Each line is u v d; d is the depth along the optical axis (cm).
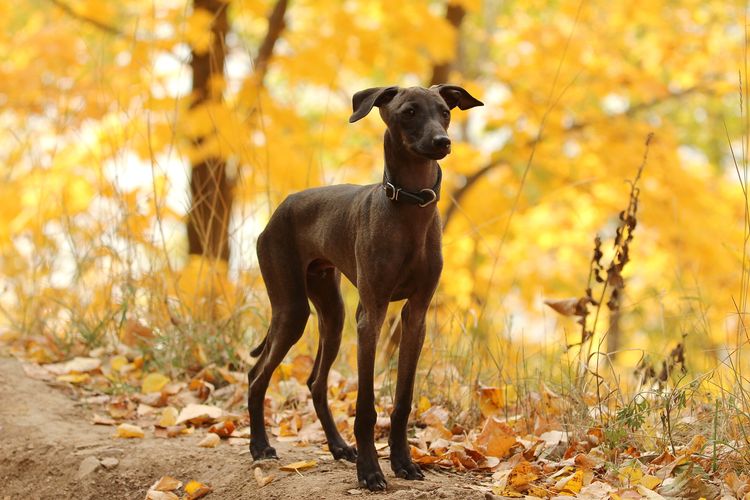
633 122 1600
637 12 1519
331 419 649
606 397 660
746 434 579
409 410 587
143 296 962
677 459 561
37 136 1291
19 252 1080
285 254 629
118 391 838
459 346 833
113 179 988
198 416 750
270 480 601
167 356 889
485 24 2012
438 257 571
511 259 1708
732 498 516
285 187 1232
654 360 797
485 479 590
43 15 1574
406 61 1522
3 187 1302
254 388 649
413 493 534
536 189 2030
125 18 1612
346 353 910
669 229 1499
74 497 658
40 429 741
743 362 770
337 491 558
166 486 636
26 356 927
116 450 696
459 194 1736
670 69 1579
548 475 584
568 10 1529
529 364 854
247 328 920
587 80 1519
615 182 1559
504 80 1571
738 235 1515
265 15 1525
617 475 560
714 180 1625
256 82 1031
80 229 1020
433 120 534
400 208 552
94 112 1218
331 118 1571
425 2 1477
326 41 1416
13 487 689
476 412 730
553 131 1550
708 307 771
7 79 1304
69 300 1005
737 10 1505
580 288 1703
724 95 1590
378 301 562
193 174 1315
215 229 1298
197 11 1323
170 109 1250
